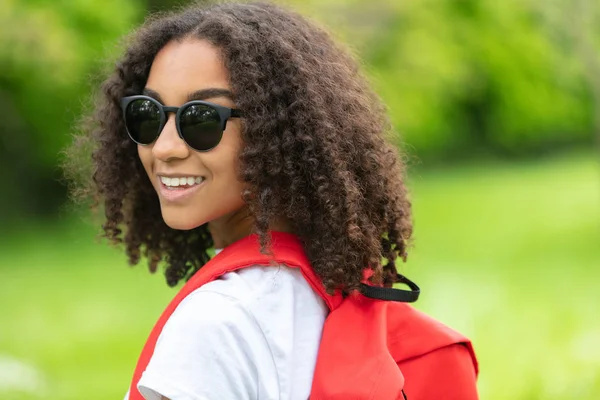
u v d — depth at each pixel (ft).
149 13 5.62
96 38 30.09
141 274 26.30
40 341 18.42
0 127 36.78
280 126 4.62
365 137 4.91
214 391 4.03
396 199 5.10
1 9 25.03
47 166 39.42
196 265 6.01
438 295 20.18
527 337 15.38
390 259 5.08
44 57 26.68
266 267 4.51
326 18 28.48
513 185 48.24
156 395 4.13
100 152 5.43
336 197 4.61
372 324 4.58
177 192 4.65
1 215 38.24
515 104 54.80
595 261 26.30
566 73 28.50
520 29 47.62
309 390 4.26
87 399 14.26
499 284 22.39
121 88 5.21
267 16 4.93
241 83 4.53
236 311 4.17
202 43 4.62
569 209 38.01
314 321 4.47
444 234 32.48
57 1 28.86
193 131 4.50
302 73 4.68
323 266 4.56
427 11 42.86
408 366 4.77
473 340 15.17
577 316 17.99
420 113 45.96
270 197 4.57
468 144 60.29
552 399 12.43
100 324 20.06
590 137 65.16
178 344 4.11
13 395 14.24
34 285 25.22
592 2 19.01
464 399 4.81
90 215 6.93
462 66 46.62
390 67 41.83
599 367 13.05
